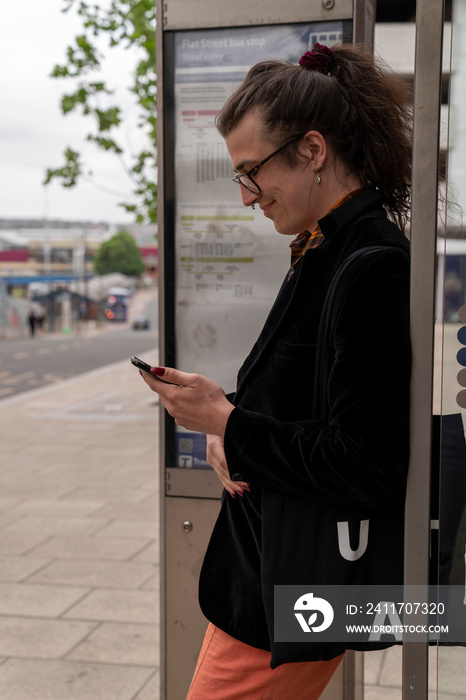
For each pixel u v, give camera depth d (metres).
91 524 5.32
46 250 70.50
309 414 1.26
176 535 2.23
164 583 2.25
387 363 1.15
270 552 1.25
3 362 24.08
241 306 2.16
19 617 3.65
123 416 11.27
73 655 3.23
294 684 1.37
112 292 68.00
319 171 1.30
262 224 2.13
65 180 9.16
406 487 1.21
